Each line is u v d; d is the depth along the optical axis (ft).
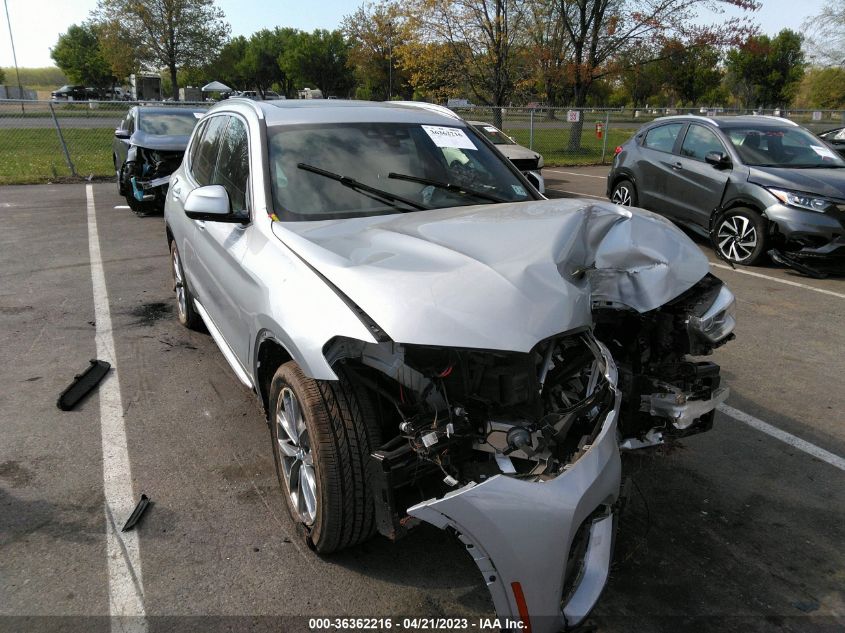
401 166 11.82
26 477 10.84
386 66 183.73
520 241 8.29
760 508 10.37
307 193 10.73
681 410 8.82
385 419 8.46
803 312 20.17
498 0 75.61
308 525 8.96
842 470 11.52
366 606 8.20
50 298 20.47
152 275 23.21
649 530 9.77
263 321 8.87
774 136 27.58
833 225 23.08
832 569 9.02
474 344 6.95
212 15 157.07
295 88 290.35
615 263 8.68
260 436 12.24
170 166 33.14
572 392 8.34
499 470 7.32
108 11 151.43
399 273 7.70
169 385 14.35
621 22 74.49
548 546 6.56
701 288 9.41
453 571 8.84
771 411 13.71
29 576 8.62
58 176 50.42
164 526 9.65
